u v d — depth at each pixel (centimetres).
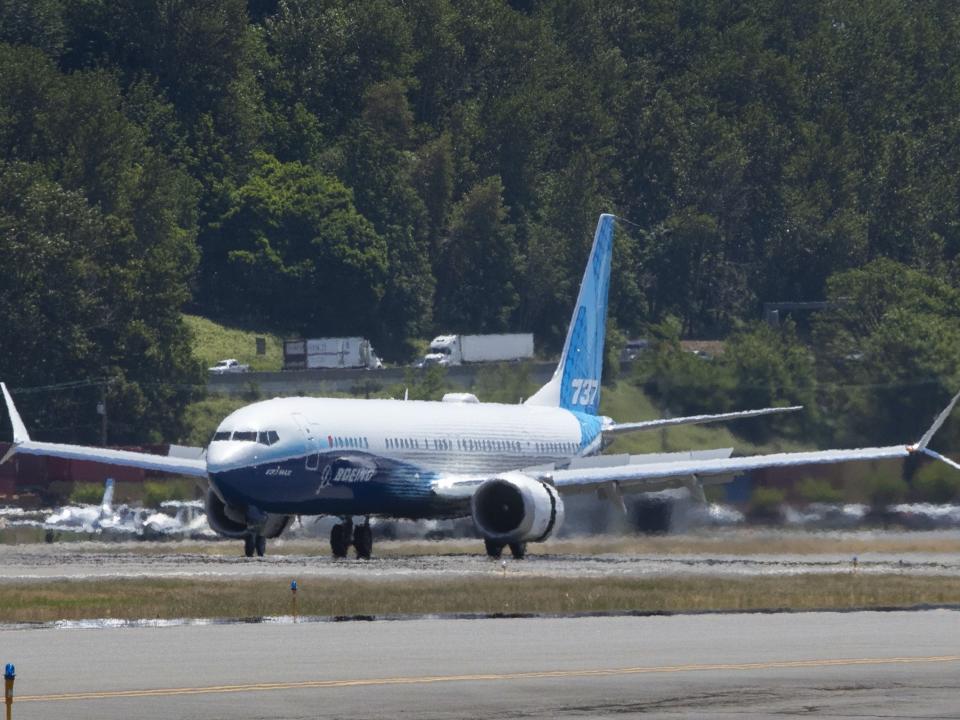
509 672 10450
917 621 13500
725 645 11800
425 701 9456
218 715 9031
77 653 11256
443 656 11156
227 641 11931
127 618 13388
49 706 9238
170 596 14775
